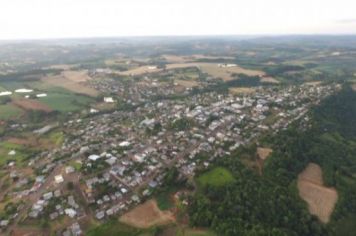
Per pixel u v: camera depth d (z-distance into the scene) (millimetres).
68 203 169250
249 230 148750
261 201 168375
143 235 146750
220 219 155375
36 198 175250
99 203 169875
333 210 171875
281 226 158125
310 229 159250
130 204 170000
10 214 163125
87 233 149750
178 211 164000
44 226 154375
